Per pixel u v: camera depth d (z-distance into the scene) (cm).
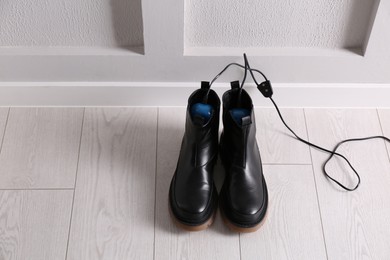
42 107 135
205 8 113
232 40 121
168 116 134
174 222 113
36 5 112
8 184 121
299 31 119
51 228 114
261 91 122
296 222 116
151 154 127
